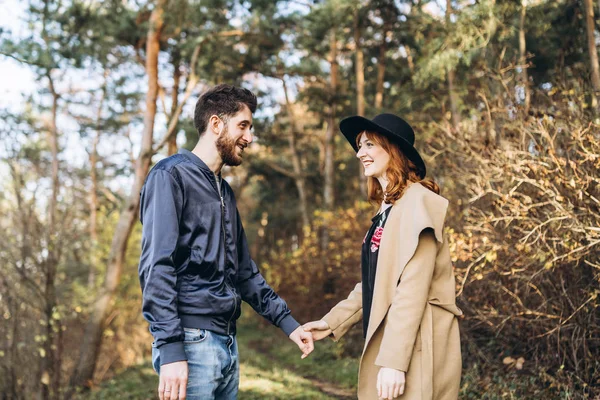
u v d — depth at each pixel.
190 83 11.80
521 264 4.52
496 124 5.38
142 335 12.45
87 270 11.19
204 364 2.23
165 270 2.15
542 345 4.88
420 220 2.30
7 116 8.34
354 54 16.84
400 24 12.20
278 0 13.97
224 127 2.42
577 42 7.63
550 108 5.15
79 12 11.20
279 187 22.30
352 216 10.61
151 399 7.50
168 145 17.42
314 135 21.16
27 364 7.64
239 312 2.40
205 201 2.32
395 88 10.00
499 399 4.76
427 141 5.92
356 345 8.89
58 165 18.69
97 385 9.67
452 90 7.88
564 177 4.04
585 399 4.14
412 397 2.24
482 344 5.73
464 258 4.41
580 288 4.39
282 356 10.65
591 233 3.86
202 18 12.37
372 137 2.53
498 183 5.05
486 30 7.00
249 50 15.54
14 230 7.73
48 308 7.73
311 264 12.89
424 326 2.30
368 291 2.51
